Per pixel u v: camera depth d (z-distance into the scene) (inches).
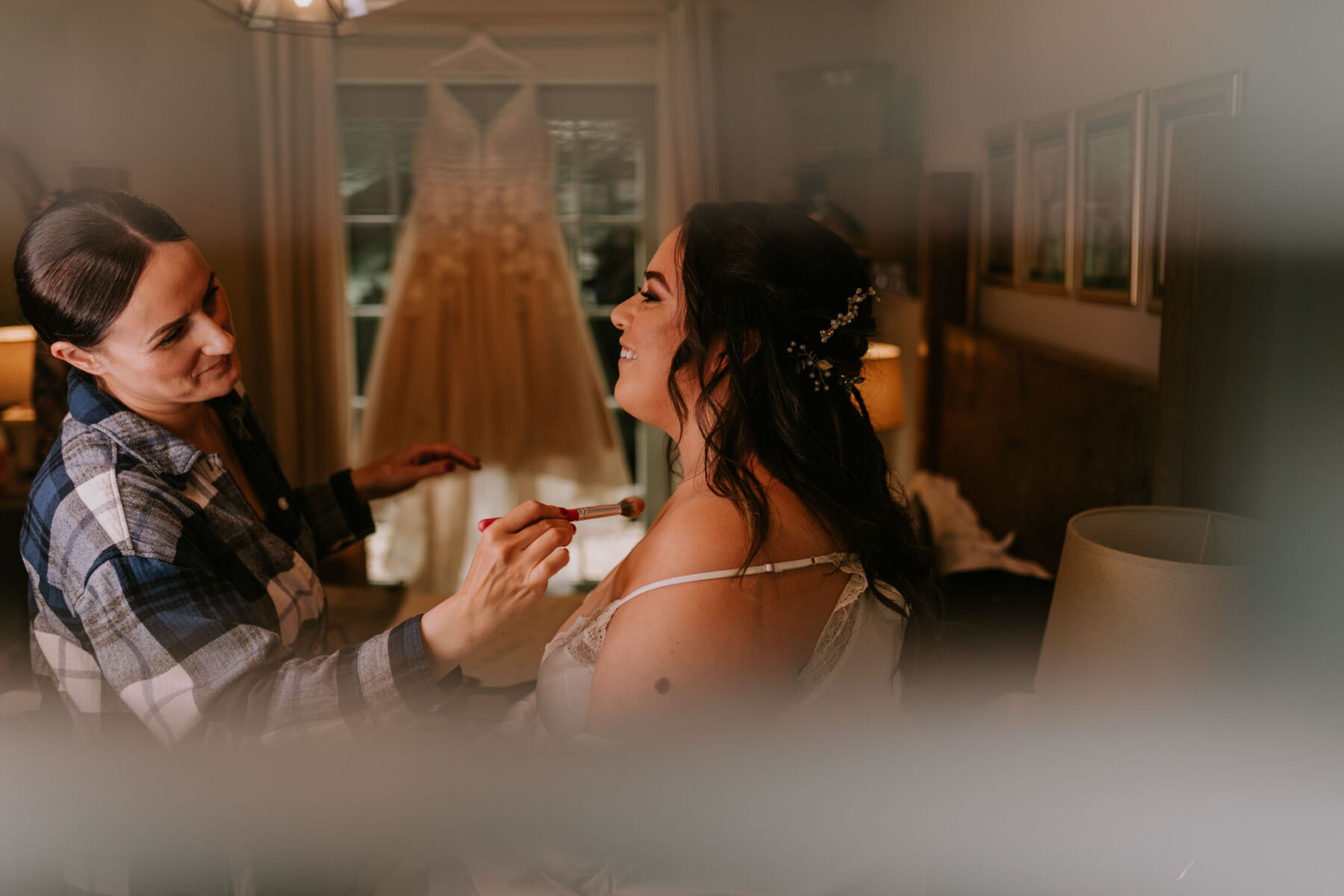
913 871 41.3
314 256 150.6
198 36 143.2
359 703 38.6
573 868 38.9
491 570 39.1
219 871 40.3
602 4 151.0
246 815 40.0
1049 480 89.0
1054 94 93.0
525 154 153.5
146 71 140.6
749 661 37.0
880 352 115.9
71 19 134.6
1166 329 58.6
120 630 39.0
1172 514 51.1
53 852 41.3
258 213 150.3
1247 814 42.1
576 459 160.9
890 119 144.5
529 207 154.6
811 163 134.6
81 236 39.6
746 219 42.9
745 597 37.0
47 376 83.7
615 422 165.8
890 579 42.5
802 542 39.2
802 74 131.5
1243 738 42.6
